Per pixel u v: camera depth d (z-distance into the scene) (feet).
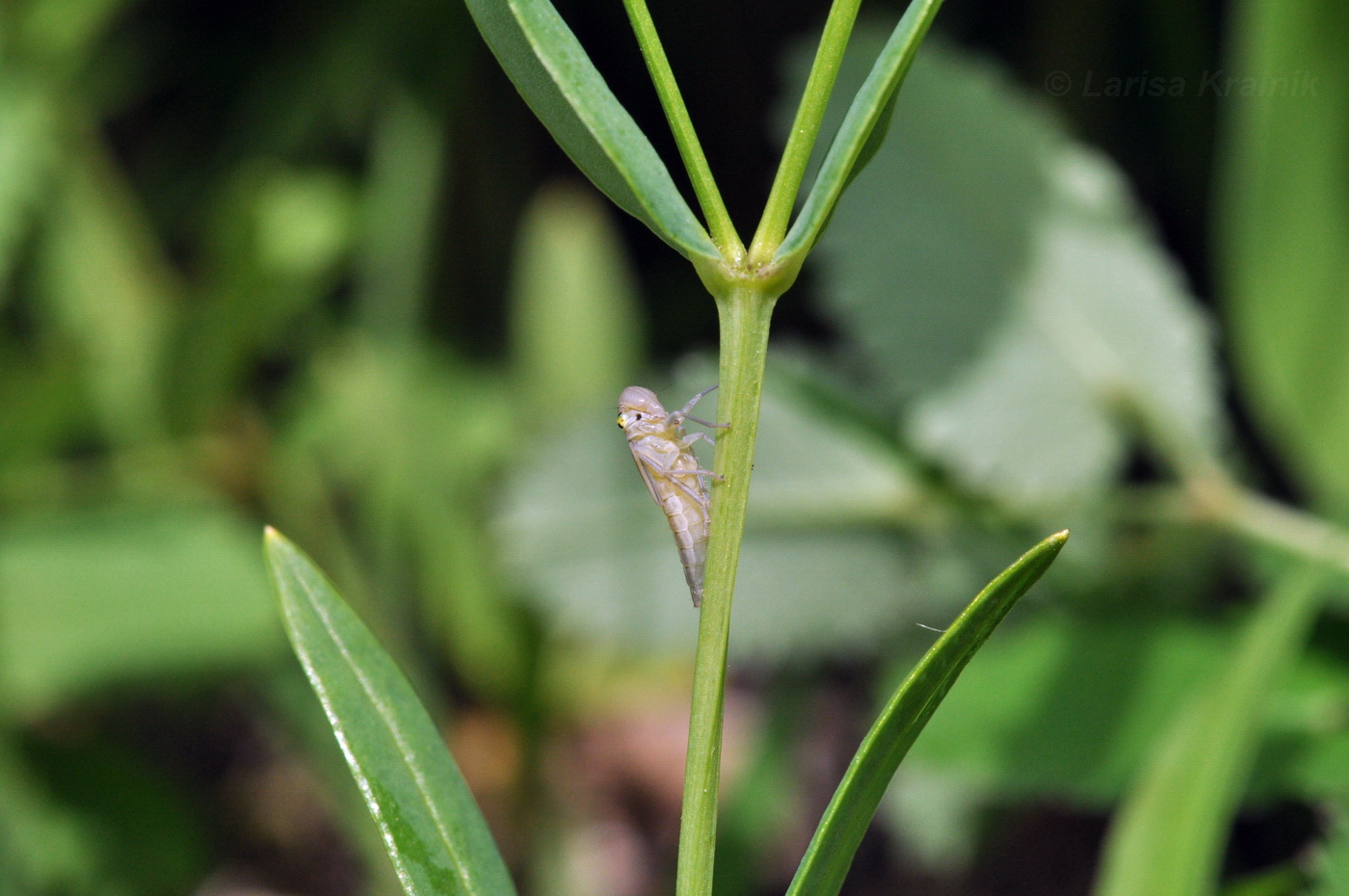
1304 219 0.91
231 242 1.35
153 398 1.45
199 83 1.72
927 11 0.65
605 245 1.59
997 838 1.21
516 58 0.67
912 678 0.65
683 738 1.59
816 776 1.50
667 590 1.06
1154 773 0.76
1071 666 0.84
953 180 0.98
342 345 1.57
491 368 1.62
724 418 0.66
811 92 0.66
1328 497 0.94
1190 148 1.37
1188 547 1.07
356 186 1.58
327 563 1.46
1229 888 0.78
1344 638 0.84
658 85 0.66
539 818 1.44
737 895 1.17
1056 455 0.97
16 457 1.42
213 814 1.58
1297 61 0.88
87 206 1.53
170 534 1.34
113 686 1.26
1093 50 1.39
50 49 1.49
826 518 1.02
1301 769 0.80
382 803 0.68
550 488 1.08
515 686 1.44
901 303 0.98
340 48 1.53
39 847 1.29
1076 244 0.97
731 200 1.76
